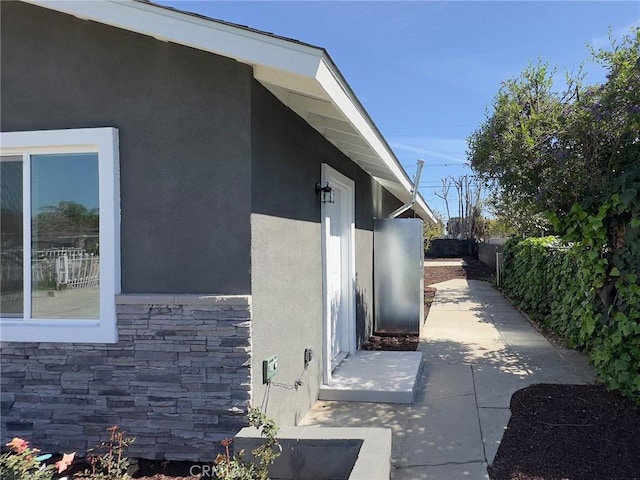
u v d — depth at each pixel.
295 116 4.30
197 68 3.39
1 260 3.71
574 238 4.76
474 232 34.09
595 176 4.50
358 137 4.97
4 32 3.67
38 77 3.62
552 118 5.18
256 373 3.38
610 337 4.32
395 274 8.37
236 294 3.33
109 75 3.52
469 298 13.11
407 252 8.34
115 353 3.46
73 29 3.57
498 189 6.36
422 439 3.86
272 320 3.69
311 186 4.78
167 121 3.44
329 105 3.95
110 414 3.46
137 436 3.42
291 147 4.19
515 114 5.87
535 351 6.77
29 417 3.57
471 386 5.16
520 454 3.54
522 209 6.11
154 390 3.41
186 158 3.41
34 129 3.62
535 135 5.24
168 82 3.44
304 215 4.55
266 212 3.60
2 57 3.66
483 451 3.62
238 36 3.04
